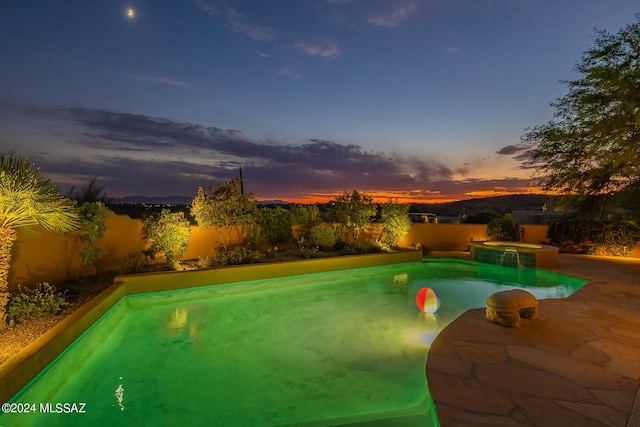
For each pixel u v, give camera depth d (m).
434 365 3.49
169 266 8.77
